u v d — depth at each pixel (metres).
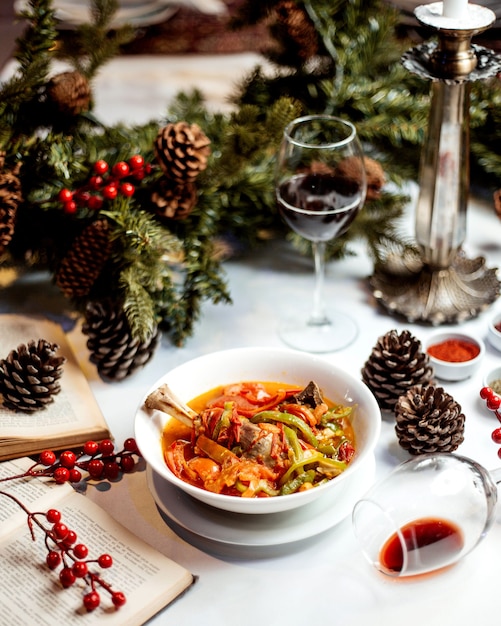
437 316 1.24
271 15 1.43
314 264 1.36
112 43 1.36
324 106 1.40
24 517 1.02
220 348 1.23
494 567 0.99
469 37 1.12
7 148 1.24
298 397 1.06
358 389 1.07
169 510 1.01
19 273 1.35
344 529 1.02
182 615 0.96
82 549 0.96
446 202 1.21
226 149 1.25
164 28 1.81
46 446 1.09
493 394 1.11
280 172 1.17
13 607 0.95
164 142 1.18
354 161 1.15
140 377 1.19
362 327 1.25
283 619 0.95
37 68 1.24
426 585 0.98
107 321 1.18
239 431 1.02
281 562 1.00
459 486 0.96
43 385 1.12
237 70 1.71
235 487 1.00
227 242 1.41
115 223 1.23
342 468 1.01
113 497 1.06
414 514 0.95
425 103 1.38
